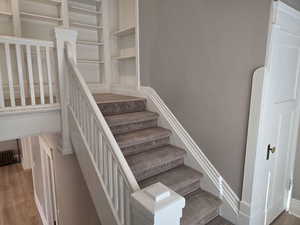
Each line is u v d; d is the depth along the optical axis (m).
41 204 4.07
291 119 2.15
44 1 3.08
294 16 1.71
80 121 1.86
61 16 3.16
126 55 3.56
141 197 0.96
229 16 1.71
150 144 2.24
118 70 3.79
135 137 2.11
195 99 2.11
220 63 1.83
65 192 2.81
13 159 6.36
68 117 2.09
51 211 3.61
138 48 2.80
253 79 1.60
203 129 2.07
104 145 1.48
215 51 1.86
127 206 1.23
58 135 2.36
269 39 1.49
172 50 2.31
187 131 2.25
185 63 2.17
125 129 2.29
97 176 1.62
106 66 3.70
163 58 2.45
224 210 1.90
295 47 1.89
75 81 1.86
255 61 1.59
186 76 2.18
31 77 1.85
